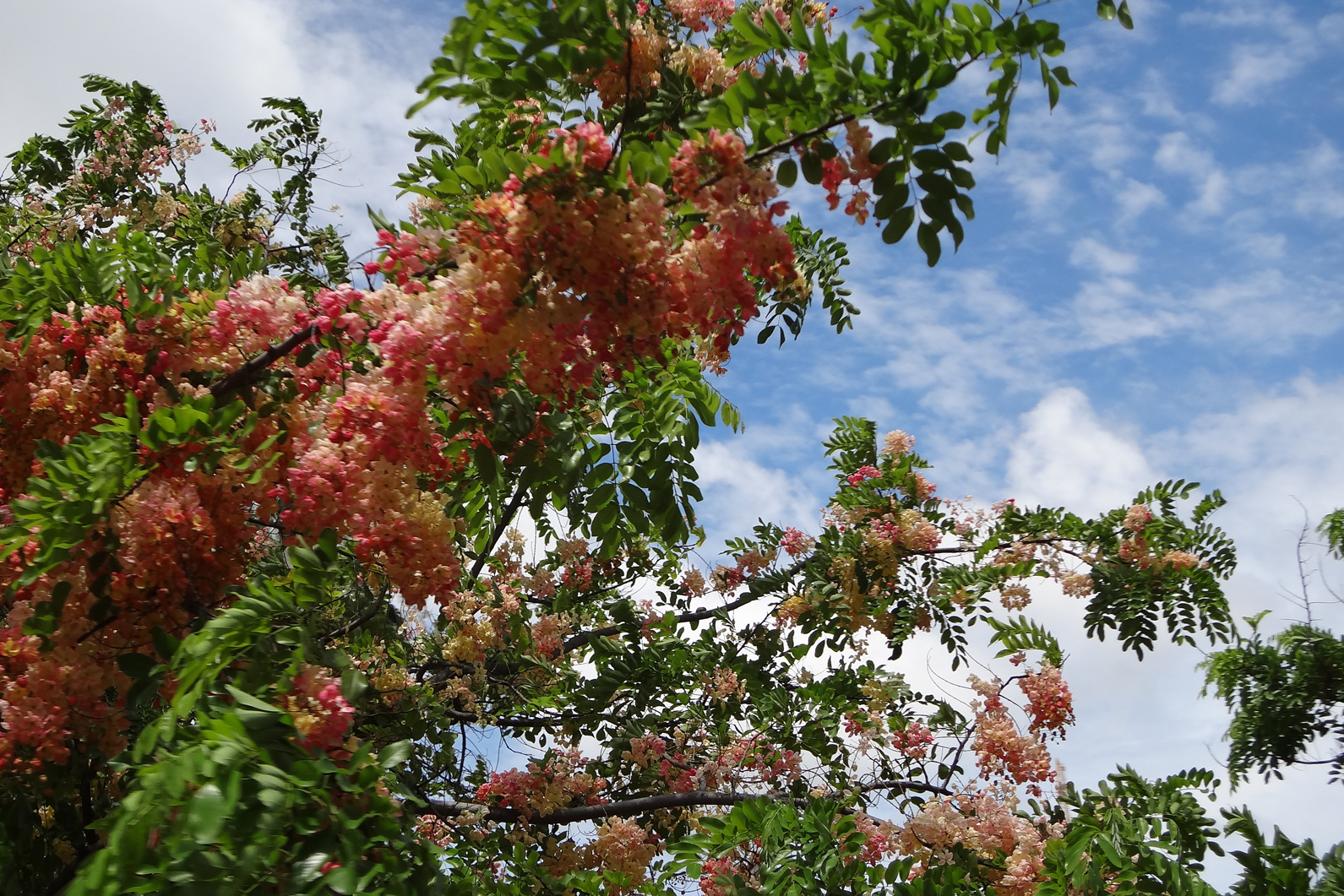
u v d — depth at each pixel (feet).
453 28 8.21
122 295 11.82
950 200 8.34
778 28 8.55
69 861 11.28
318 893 7.14
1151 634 24.70
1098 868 13.75
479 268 8.96
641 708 21.98
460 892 9.30
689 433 13.14
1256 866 13.43
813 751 21.16
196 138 25.02
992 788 16.53
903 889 13.58
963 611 24.79
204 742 7.52
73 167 25.20
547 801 18.88
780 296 18.76
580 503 13.52
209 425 9.96
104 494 9.43
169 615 10.32
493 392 10.41
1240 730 31.68
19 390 11.63
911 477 26.04
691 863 14.34
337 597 13.16
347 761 8.27
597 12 8.50
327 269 21.26
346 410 9.86
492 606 16.56
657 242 8.72
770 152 8.66
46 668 9.79
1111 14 8.38
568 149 8.62
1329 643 30.78
